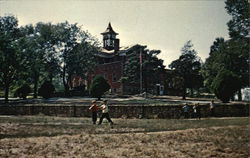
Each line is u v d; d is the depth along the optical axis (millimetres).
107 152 14414
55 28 85375
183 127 23578
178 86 71500
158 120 31406
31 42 80812
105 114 26391
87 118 35188
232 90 43031
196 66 72250
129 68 75250
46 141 17109
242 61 68062
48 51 84125
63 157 13367
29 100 65500
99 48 91125
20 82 74750
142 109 35344
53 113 39500
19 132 21031
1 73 67750
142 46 75438
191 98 72188
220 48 72188
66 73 87938
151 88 81875
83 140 17406
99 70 92375
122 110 35969
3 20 74750
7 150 14625
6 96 67188
